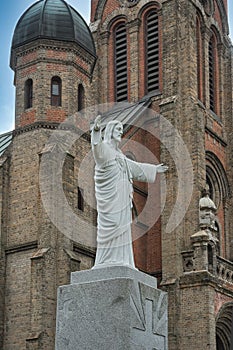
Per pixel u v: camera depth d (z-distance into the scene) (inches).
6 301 1572.3
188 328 1667.1
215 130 2180.1
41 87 1707.7
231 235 2132.1
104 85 2329.0
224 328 1763.0
